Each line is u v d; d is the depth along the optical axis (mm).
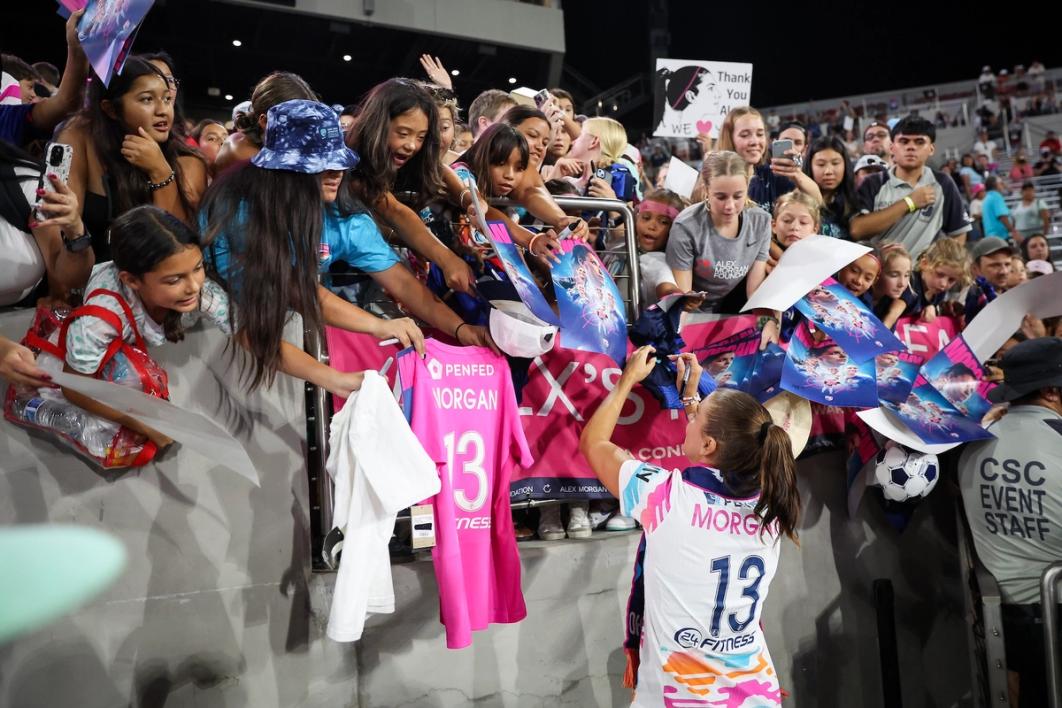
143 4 2328
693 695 2664
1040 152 12469
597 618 3543
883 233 4750
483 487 2992
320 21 9891
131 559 2730
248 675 2891
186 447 2844
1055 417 3604
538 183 3395
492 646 3309
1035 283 3932
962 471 3812
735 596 2678
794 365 3652
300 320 3025
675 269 3822
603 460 2889
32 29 10070
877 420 3824
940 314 4520
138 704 2711
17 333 2676
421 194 3148
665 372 3387
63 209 2400
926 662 4418
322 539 3055
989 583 3668
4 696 2512
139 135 2803
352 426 2652
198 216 2627
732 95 5562
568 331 3064
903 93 13375
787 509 2645
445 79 4305
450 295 3170
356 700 3072
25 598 2562
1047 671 3324
